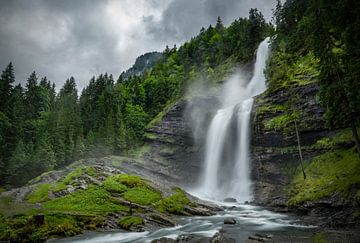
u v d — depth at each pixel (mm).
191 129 71938
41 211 31203
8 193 45094
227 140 61500
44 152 72625
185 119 74438
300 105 46531
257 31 94500
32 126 94625
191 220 31531
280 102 51500
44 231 24531
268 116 51469
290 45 65688
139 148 79875
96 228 27688
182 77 98125
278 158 47719
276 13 91312
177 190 44594
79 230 26375
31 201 38312
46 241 23500
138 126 85875
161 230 27047
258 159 51312
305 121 44625
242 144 56969
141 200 35906
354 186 28703
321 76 32031
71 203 34500
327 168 37406
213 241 21422
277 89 52562
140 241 23312
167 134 76938
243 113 58219
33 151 76938
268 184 47531
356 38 25062
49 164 72062
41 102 113688
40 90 117375
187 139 72000
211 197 53094
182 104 77000
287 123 46812
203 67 102125
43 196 39625
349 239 20188
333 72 31172
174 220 31281
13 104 89000
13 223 25250
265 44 85188
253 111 55125
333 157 38406
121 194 37438
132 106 93750
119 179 41562
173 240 22062
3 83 90812
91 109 100562
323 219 28141
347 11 25891
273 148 49250
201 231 26125
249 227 27281
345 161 35656
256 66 85688
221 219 31844
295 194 36844
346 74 28812
